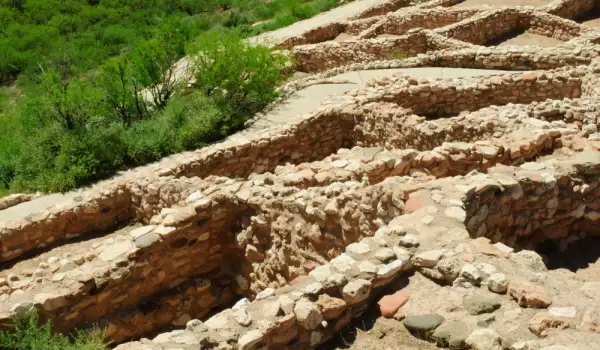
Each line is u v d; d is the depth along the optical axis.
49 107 12.09
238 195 7.18
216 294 7.45
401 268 5.03
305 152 10.91
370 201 6.20
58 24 35.84
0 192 10.86
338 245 6.38
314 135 10.92
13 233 8.05
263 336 4.39
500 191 6.12
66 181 10.58
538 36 17.89
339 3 26.55
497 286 4.65
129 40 32.41
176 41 14.25
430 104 11.54
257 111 13.43
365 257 5.12
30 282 6.47
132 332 6.64
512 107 9.67
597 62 11.48
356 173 7.71
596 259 6.33
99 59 29.59
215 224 7.28
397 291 4.93
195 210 7.02
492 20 17.83
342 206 6.30
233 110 13.05
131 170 11.30
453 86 11.40
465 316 4.52
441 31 16.70
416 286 4.96
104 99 13.07
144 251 6.58
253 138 10.32
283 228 6.80
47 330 5.73
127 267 6.46
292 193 6.91
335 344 4.68
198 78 14.18
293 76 16.81
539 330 4.22
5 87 27.78
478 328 4.36
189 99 13.59
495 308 4.54
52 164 11.23
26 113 12.62
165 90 14.31
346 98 11.41
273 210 6.90
